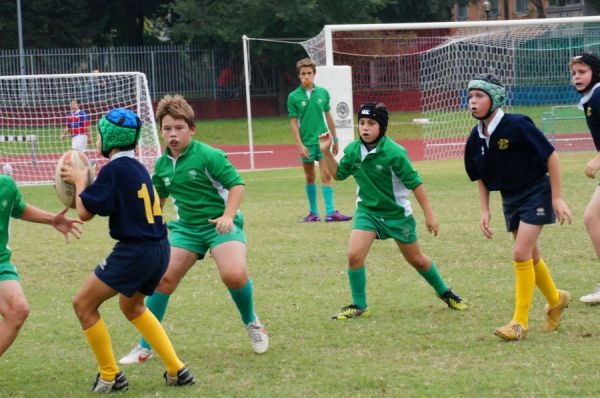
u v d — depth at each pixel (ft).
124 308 45.06
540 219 52.31
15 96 250.98
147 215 44.14
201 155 50.24
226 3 344.08
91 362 50.78
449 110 250.57
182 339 55.06
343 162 59.31
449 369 46.06
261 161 219.20
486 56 245.86
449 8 408.87
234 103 339.77
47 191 153.38
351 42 266.36
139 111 163.53
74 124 184.85
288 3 334.65
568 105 242.37
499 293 65.05
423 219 102.73
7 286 43.68
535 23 170.60
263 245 89.10
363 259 58.85
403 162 57.11
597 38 244.22
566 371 44.83
